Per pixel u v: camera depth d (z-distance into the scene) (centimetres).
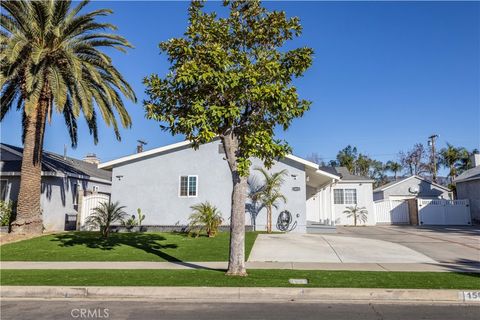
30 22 1645
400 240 1666
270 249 1380
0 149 2411
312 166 1948
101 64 1742
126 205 2042
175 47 972
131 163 2078
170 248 1422
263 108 986
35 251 1370
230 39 1010
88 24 1734
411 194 3447
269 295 795
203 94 970
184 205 2006
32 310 707
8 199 2177
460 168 4459
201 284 846
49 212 2202
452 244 1531
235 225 968
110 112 1844
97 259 1230
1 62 1581
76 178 2498
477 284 841
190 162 2038
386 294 783
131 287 823
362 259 1214
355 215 3028
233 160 984
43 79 1677
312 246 1448
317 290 795
